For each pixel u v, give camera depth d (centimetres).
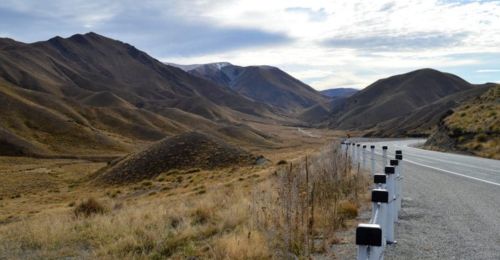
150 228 1109
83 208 1792
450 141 4175
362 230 324
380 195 511
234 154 6631
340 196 1145
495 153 3136
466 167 2152
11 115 16488
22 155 13712
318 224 886
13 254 966
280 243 792
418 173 1872
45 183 7956
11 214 3206
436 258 645
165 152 6800
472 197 1184
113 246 926
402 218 948
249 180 2522
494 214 948
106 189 5772
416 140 7988
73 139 16212
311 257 702
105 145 16250
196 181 4144
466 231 803
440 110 18475
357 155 2308
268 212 996
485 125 3909
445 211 1004
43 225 1238
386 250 696
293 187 898
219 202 1453
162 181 4909
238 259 729
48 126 16700
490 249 681
